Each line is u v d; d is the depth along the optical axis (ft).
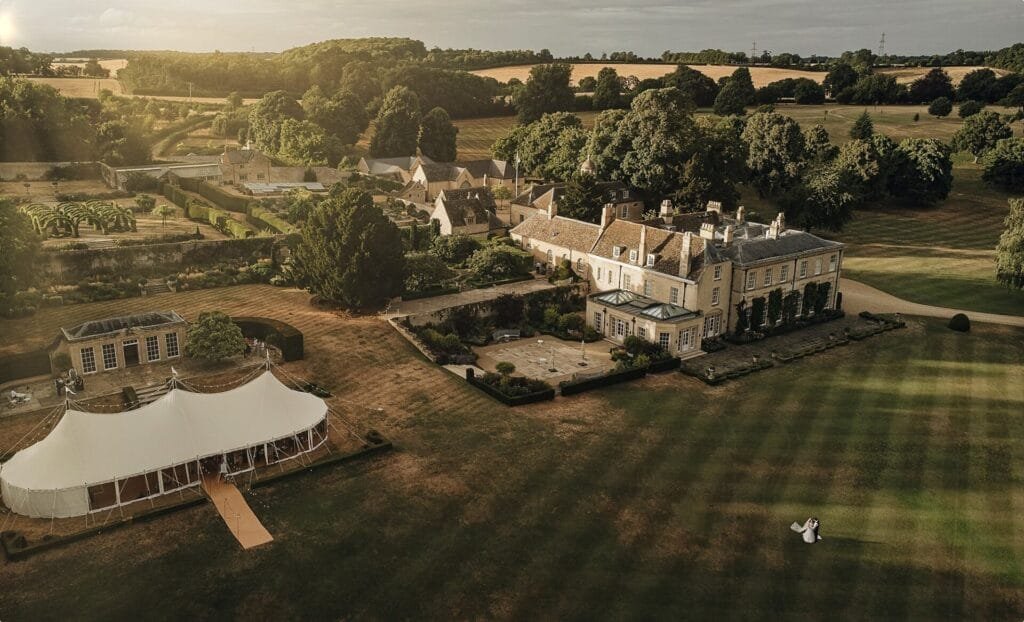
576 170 473.67
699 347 256.93
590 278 297.74
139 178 443.73
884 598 132.26
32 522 143.33
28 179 459.73
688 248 254.47
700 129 434.30
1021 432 196.85
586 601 127.44
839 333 276.41
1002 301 314.96
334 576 131.03
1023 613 129.80
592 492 161.48
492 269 306.35
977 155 577.02
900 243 408.87
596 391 217.36
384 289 256.73
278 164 534.78
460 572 133.39
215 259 304.09
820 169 408.26
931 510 160.04
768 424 198.08
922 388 224.74
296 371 212.64
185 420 159.02
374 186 497.46
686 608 127.13
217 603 123.34
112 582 127.03
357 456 170.71
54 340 206.69
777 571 138.31
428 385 213.05
